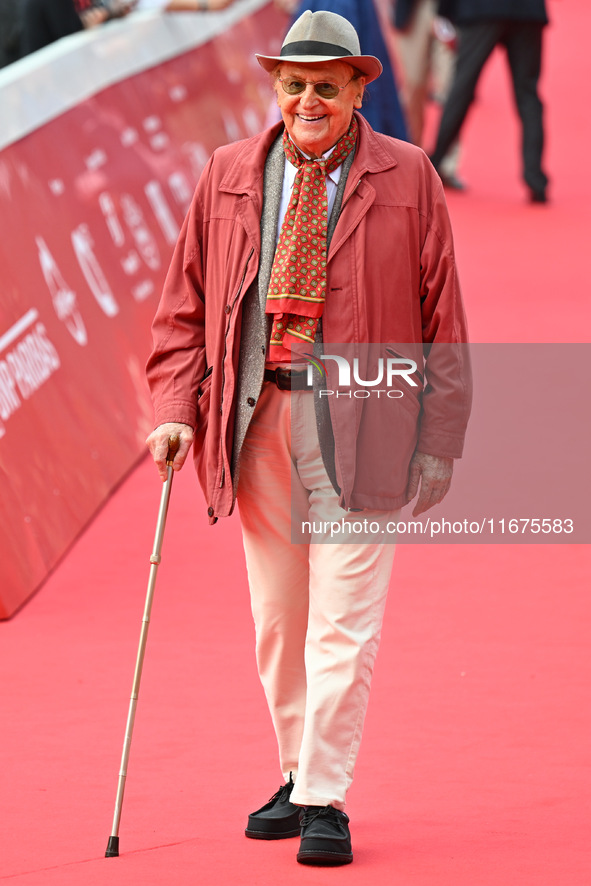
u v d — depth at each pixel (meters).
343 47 9.84
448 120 37.41
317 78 9.79
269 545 10.55
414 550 18.17
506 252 32.31
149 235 25.08
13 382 18.70
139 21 28.83
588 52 58.47
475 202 37.41
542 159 37.12
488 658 14.66
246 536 10.67
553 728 12.77
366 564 10.13
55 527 18.56
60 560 18.44
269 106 35.62
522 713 13.15
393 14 38.12
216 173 10.50
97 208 23.25
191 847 10.36
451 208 36.72
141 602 17.02
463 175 40.94
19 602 16.95
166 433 10.60
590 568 17.22
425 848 10.26
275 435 10.28
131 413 22.11
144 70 28.03
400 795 11.41
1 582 16.77
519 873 9.70
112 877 9.66
